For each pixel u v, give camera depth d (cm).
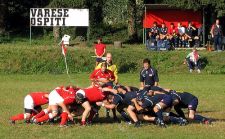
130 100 2280
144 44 6838
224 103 3150
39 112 2373
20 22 8619
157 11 6675
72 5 6544
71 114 2325
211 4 6331
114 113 2422
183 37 6219
